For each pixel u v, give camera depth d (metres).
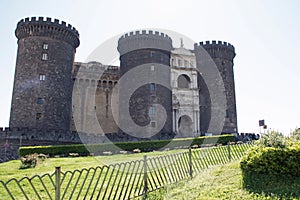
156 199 11.17
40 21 53.47
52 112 51.06
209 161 17.66
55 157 31.11
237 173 13.45
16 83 52.19
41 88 51.38
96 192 12.74
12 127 46.94
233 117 63.38
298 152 12.04
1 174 18.77
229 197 10.43
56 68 53.31
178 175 14.20
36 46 53.12
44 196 12.29
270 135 13.67
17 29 55.28
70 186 13.75
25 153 33.75
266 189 10.91
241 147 22.41
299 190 10.50
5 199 11.78
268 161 12.04
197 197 10.80
